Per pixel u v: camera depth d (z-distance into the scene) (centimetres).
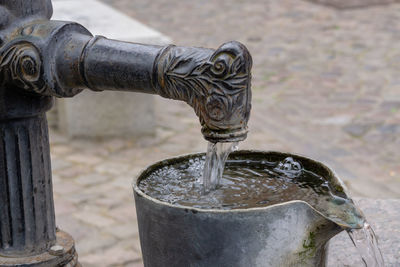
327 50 841
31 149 160
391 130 600
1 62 144
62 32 144
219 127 136
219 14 1037
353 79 735
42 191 164
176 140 589
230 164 188
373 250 151
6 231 161
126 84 142
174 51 137
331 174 167
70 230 425
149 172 173
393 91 694
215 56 132
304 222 142
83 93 577
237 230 138
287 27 954
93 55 142
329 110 652
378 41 870
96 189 488
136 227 431
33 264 159
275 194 165
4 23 144
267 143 577
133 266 384
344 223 143
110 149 567
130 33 551
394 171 525
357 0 1105
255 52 841
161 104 682
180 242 144
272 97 692
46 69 142
